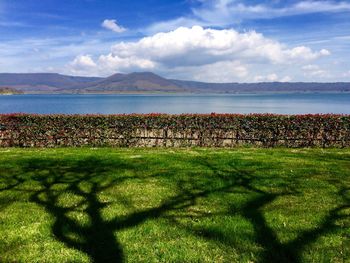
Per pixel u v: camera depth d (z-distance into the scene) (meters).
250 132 15.45
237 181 8.95
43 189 8.35
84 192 8.13
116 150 14.16
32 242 5.65
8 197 7.79
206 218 6.54
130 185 8.65
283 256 5.20
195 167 10.48
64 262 5.07
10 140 15.65
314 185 8.57
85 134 15.70
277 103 113.25
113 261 5.08
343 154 12.94
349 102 118.44
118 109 78.69
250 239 5.70
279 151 13.72
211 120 15.45
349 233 5.90
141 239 5.73
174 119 15.48
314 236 5.79
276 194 7.90
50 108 85.31
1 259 5.12
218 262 5.05
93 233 5.98
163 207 7.15
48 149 14.64
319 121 15.19
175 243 5.58
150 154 12.77
